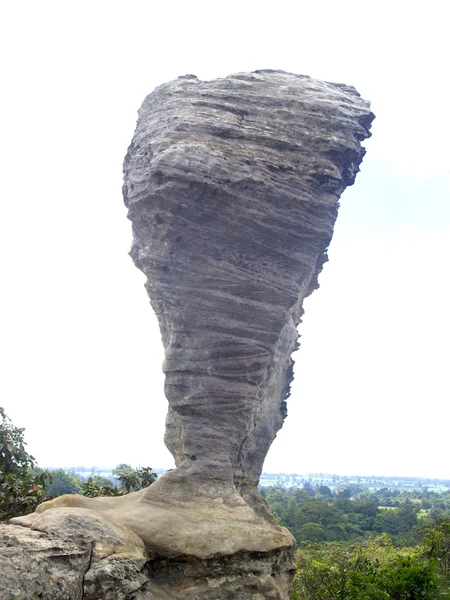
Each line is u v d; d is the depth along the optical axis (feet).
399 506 273.13
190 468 44.68
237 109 49.37
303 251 48.67
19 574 30.53
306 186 48.52
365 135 52.29
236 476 48.16
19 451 78.64
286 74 54.03
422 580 61.98
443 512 273.54
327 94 51.93
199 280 46.57
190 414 45.91
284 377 56.85
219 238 46.73
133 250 52.95
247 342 46.62
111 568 32.89
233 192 46.19
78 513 36.58
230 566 39.52
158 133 49.14
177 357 46.50
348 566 88.58
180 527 39.88
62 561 32.12
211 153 46.21
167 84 53.21
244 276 47.09
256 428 51.93
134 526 39.09
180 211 46.09
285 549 42.73
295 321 57.57
